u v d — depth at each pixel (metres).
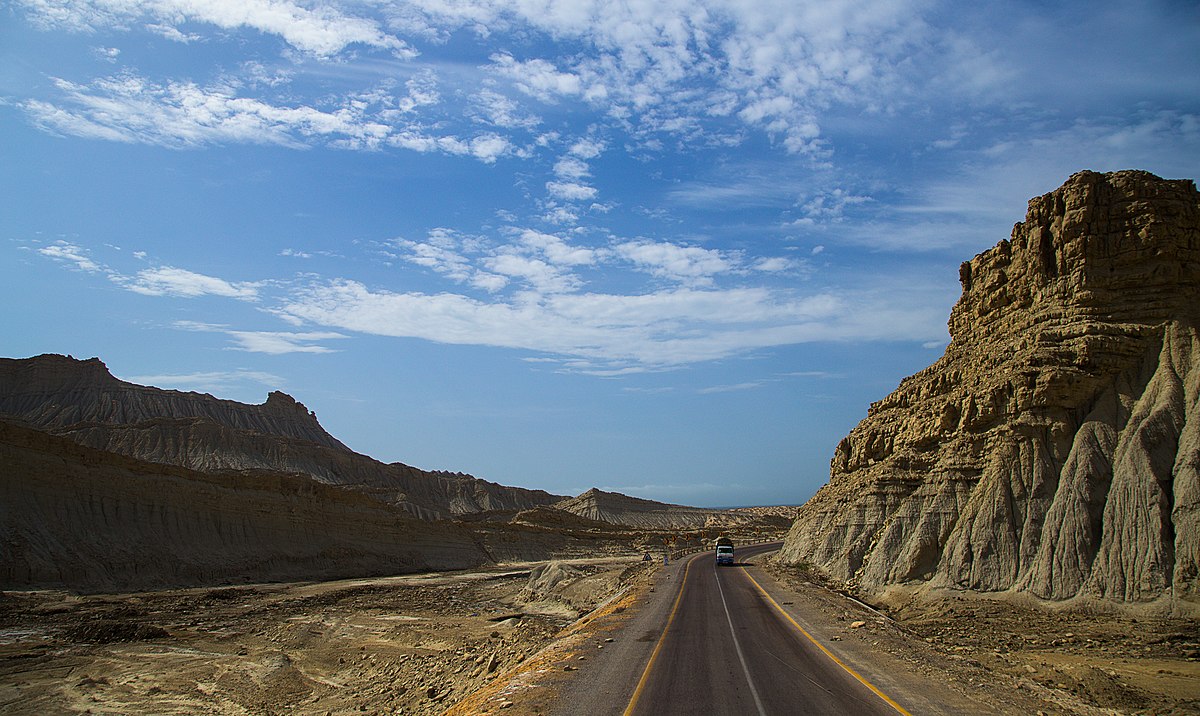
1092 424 34.59
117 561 62.19
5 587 53.16
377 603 60.62
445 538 106.00
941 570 35.41
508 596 66.06
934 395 46.94
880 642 23.72
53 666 35.62
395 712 26.62
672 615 30.50
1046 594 31.28
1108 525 31.41
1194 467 30.39
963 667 20.22
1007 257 45.22
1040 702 16.97
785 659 21.12
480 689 21.80
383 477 179.50
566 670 20.25
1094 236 38.22
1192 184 38.22
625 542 130.12
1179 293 36.50
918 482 43.38
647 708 16.23
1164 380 34.12
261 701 30.73
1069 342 37.09
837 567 44.94
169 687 32.53
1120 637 26.73
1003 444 36.62
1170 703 19.78
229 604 57.56
